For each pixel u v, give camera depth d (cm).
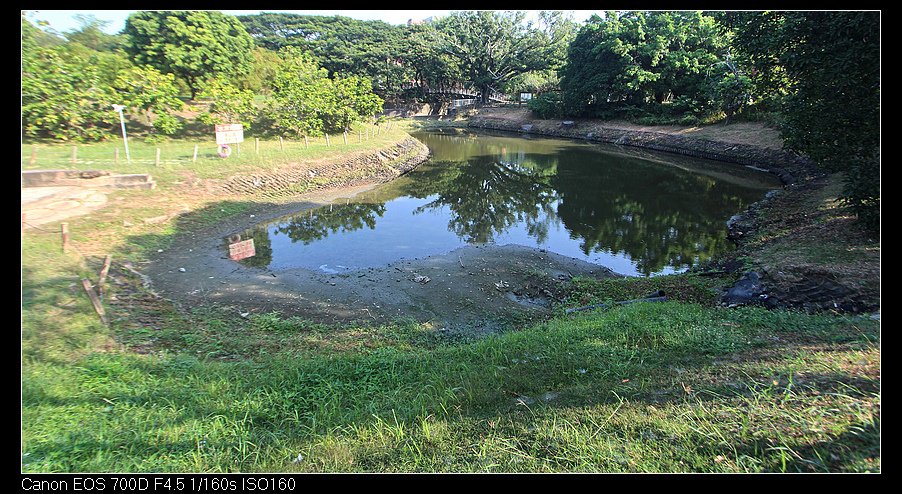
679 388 439
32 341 632
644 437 367
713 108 3316
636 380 474
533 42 5212
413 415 445
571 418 405
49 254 975
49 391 491
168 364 602
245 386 539
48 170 1402
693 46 3500
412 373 572
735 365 479
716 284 986
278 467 373
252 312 872
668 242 1453
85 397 489
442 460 366
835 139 997
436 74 5453
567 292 1041
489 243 1431
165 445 407
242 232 1451
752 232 1376
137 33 2561
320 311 899
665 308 766
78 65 1988
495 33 5250
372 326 842
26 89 1814
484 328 861
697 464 329
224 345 707
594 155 3259
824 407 366
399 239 1479
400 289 1021
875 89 887
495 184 2370
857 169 938
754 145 2714
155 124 2136
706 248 1379
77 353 616
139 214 1342
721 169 2608
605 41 3834
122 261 1038
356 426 433
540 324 823
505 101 5881
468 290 1026
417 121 5550
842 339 523
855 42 873
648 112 3856
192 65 2539
